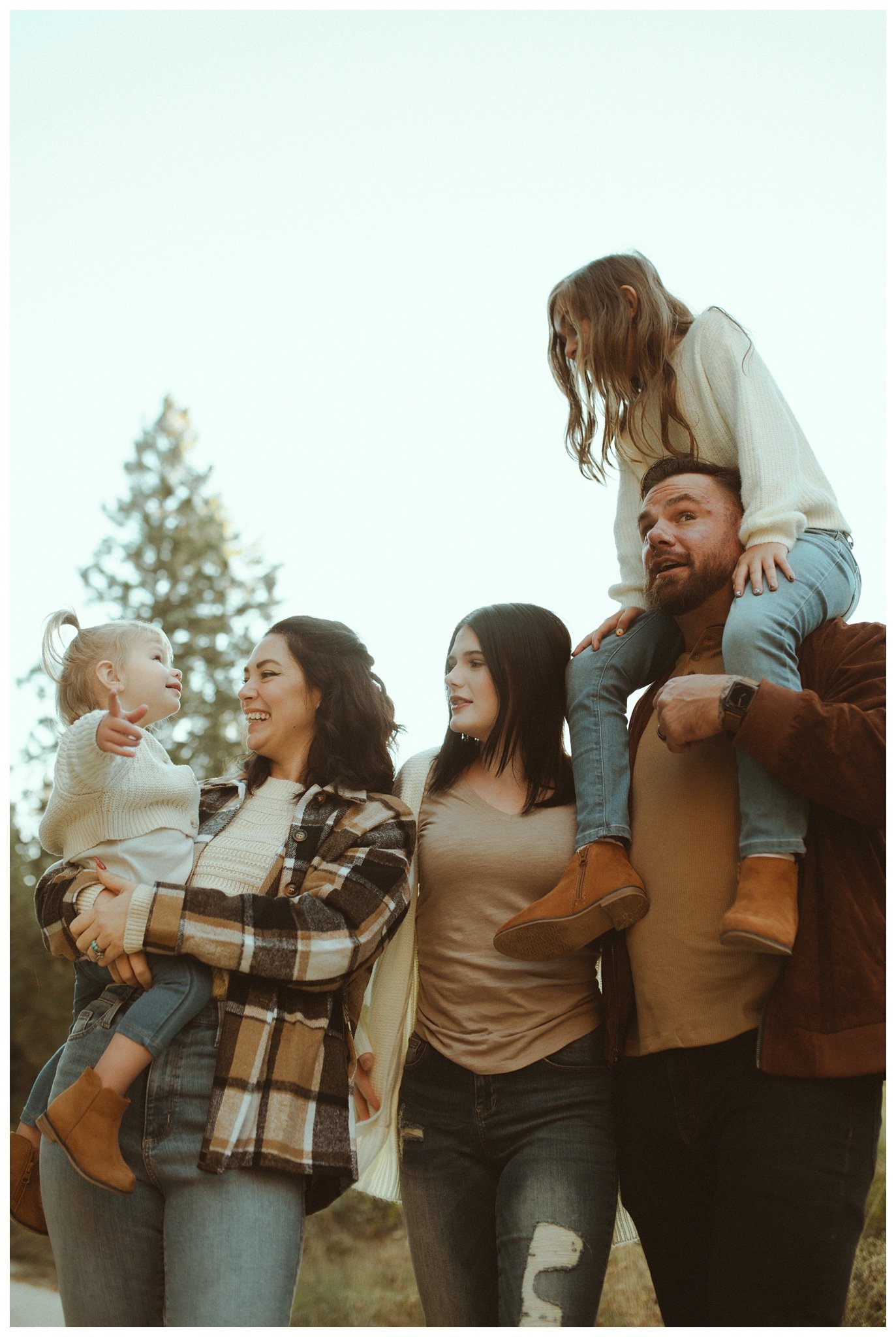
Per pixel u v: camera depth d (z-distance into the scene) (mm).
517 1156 2180
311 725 2414
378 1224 8906
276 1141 1913
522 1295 2006
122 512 17594
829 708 1950
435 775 2520
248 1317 1821
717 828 2156
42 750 13797
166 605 16547
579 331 2498
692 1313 2139
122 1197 1957
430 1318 2230
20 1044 11180
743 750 2008
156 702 2320
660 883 2174
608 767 2277
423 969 2375
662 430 2422
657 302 2475
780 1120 1927
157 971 2008
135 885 2043
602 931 2152
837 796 1927
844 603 2246
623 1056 2230
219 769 14438
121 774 2115
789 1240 1866
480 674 2502
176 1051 1971
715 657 2307
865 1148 1922
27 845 12789
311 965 1984
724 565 2262
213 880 2174
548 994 2262
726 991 2066
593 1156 2154
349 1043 2127
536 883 2311
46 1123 1884
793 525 2193
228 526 17484
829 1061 1878
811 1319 1869
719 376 2379
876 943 1933
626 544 2615
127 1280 1958
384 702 2490
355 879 2119
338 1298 8344
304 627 2459
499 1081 2203
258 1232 1882
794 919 1922
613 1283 6516
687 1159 2125
